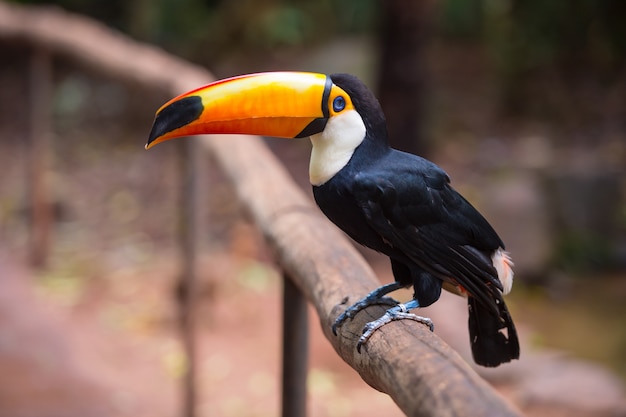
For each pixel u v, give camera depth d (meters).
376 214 3.06
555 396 6.75
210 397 6.91
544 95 13.57
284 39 15.05
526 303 9.11
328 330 3.14
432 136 12.50
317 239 3.71
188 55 14.75
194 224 6.75
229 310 8.03
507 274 3.32
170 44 14.90
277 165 5.11
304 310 4.07
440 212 3.12
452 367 2.32
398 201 3.05
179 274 7.45
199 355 6.74
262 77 3.11
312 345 7.63
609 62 13.77
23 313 8.20
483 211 9.84
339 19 15.87
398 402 2.40
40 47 9.29
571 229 10.17
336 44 14.91
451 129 13.00
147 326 8.00
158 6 14.90
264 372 7.25
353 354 2.89
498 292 3.22
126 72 7.94
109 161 12.30
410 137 10.27
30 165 9.54
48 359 7.36
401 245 3.11
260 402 6.81
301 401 4.14
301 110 3.04
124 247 9.84
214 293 8.02
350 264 3.43
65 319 8.16
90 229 10.34
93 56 8.47
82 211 10.79
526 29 13.58
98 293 8.70
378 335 2.75
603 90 13.67
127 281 8.93
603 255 9.91
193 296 6.77
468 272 3.16
